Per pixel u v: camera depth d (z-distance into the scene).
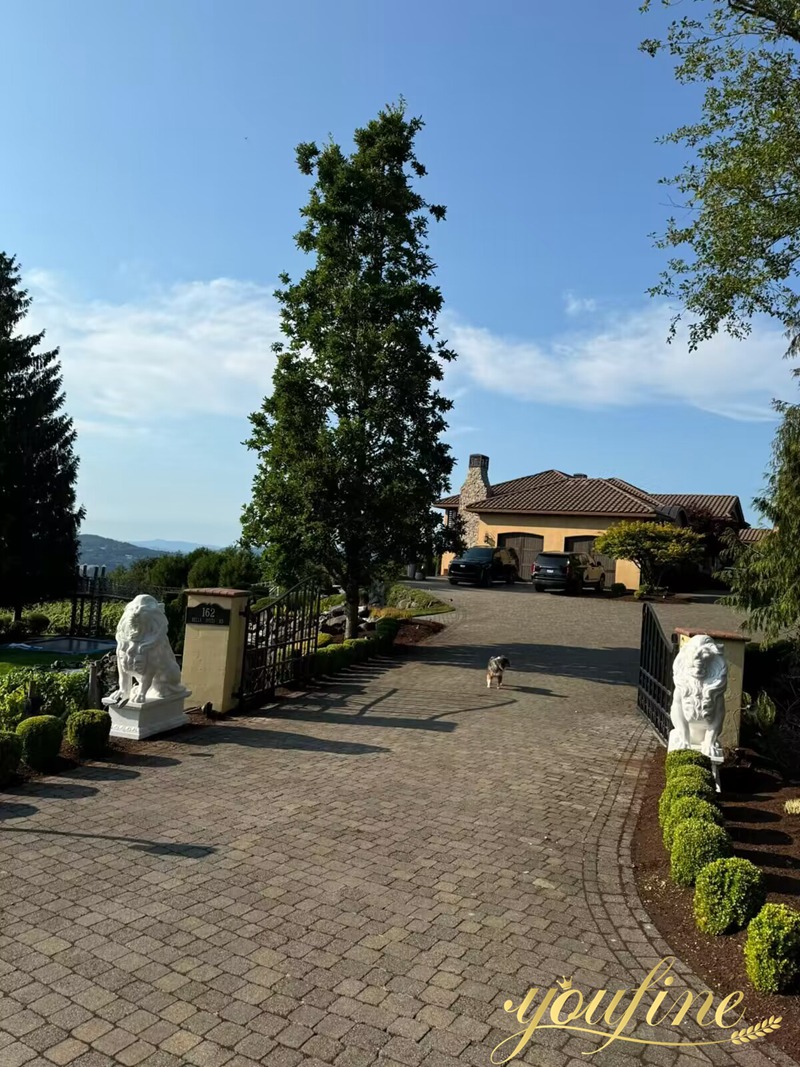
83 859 4.97
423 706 10.19
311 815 5.98
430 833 5.73
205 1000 3.47
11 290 29.09
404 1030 3.31
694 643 7.04
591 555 29.56
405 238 14.76
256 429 14.92
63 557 26.06
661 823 5.62
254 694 9.88
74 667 15.11
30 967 3.68
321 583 14.74
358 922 4.29
